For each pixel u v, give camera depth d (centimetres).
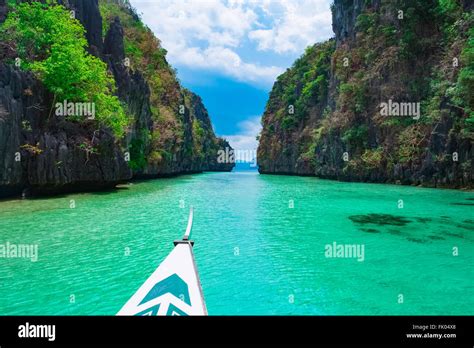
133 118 4244
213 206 2242
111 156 2986
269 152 10394
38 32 2641
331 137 5428
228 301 730
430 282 840
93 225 1470
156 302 607
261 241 1259
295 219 1722
